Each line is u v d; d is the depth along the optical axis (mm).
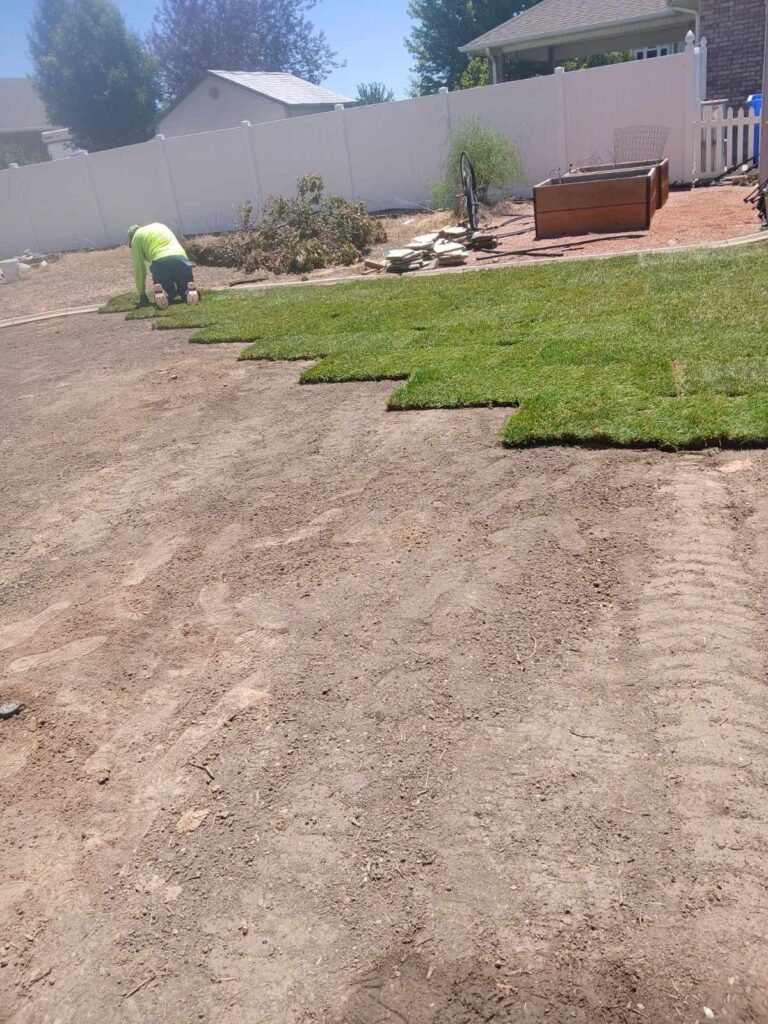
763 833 2217
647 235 10805
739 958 1915
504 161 15125
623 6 20031
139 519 4699
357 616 3443
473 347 6824
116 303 12641
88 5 38969
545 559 3641
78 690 3234
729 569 3383
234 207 19812
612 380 5453
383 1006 1921
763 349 5586
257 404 6438
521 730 2693
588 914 2059
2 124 49250
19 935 2225
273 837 2420
